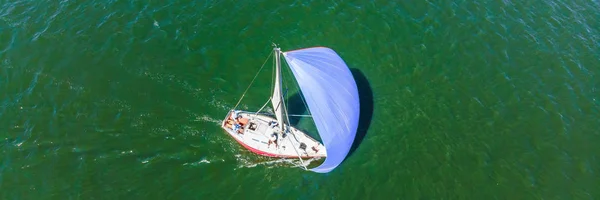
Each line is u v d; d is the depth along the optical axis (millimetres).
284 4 43250
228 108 36500
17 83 36812
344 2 43781
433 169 33500
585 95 38375
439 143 34844
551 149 34844
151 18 41438
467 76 39094
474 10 43781
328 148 31062
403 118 36156
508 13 43875
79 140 33812
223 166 33219
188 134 34750
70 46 39188
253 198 31953
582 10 44938
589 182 33250
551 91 38469
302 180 32719
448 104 37156
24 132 34094
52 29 40250
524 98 37844
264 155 33625
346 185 32594
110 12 41656
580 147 35094
